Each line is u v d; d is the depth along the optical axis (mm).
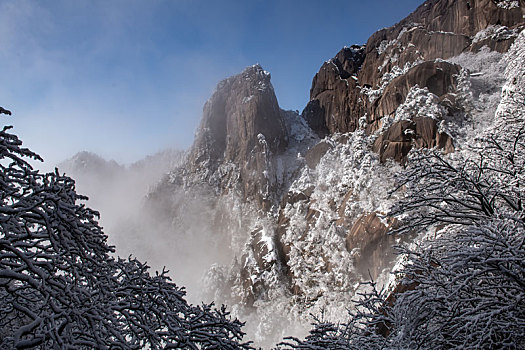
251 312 54125
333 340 8641
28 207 5703
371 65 98438
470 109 52719
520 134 9914
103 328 6453
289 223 64500
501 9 70375
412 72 65438
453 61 67188
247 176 91938
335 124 102438
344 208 53906
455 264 5906
